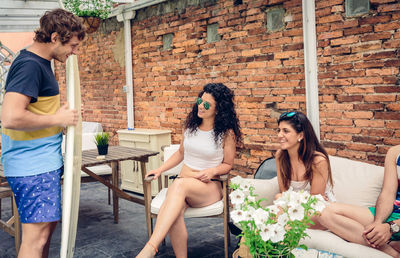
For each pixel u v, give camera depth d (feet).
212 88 10.78
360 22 11.77
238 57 15.39
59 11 7.67
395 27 11.05
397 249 8.13
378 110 11.60
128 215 15.72
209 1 16.21
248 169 15.53
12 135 7.73
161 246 12.18
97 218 15.37
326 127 12.90
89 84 23.82
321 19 12.67
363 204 9.48
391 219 8.40
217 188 10.68
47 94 7.80
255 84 14.92
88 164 11.93
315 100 12.99
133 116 20.79
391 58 11.19
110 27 21.66
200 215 10.18
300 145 9.30
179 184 9.79
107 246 12.29
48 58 7.82
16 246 11.87
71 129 7.75
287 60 13.84
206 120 10.95
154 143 17.83
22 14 16.57
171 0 17.87
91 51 23.26
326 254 7.82
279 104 14.24
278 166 9.85
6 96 7.19
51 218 7.75
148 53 19.51
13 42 24.64
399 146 9.01
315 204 5.91
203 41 16.67
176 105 18.26
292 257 6.02
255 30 14.67
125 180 19.54
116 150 14.28
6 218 15.58
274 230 5.63
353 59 12.03
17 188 7.73
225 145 10.77
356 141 12.19
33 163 7.71
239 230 10.56
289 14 13.61
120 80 21.38
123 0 19.88
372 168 10.01
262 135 14.88
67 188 7.55
